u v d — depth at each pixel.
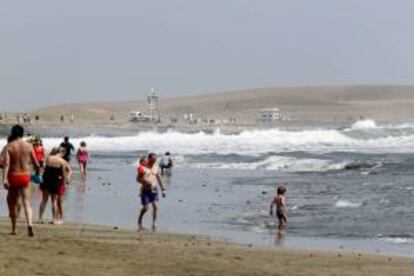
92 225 40.47
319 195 59.59
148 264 26.27
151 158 40.66
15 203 31.94
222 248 32.22
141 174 40.28
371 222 43.72
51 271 23.78
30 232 31.69
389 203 53.22
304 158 109.56
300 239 37.31
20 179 31.44
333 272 26.28
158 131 182.25
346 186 67.19
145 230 39.50
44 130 180.50
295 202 54.53
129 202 55.47
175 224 42.97
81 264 25.39
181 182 76.12
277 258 29.38
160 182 41.00
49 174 40.06
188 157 118.75
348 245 35.22
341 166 93.62
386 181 71.75
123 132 180.50
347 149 136.12
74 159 114.56
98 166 103.50
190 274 24.78
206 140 162.62
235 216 47.16
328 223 43.47
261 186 70.00
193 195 61.72
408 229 40.91
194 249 31.23
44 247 28.73
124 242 32.78
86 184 72.62
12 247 28.20
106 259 26.77
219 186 70.75
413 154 115.12
